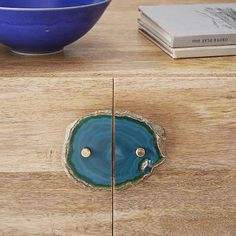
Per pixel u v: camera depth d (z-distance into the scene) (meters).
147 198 0.63
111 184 0.62
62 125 0.61
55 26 0.59
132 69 0.61
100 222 0.64
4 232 0.64
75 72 0.60
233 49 0.65
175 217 0.64
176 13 0.73
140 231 0.64
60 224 0.64
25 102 0.60
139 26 0.77
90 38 0.73
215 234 0.65
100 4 0.61
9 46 0.64
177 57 0.64
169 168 0.63
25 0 0.71
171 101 0.61
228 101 0.61
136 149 0.61
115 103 0.60
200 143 0.62
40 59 0.64
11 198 0.63
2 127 0.60
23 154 0.61
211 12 0.75
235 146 0.63
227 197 0.64
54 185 0.62
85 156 0.61
